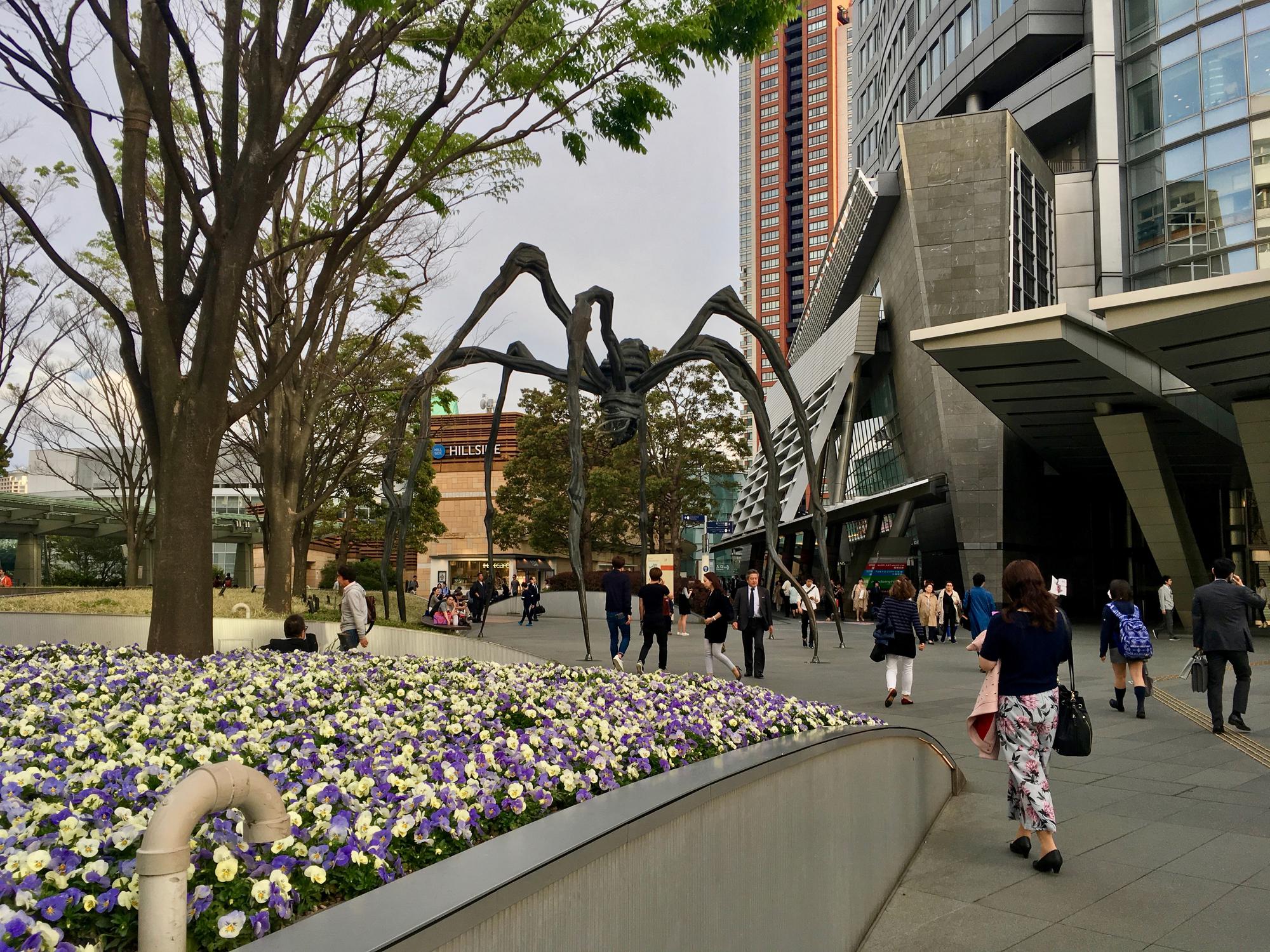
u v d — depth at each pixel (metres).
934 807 6.42
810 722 5.79
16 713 4.61
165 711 4.70
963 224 34.44
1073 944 4.26
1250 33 27.64
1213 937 4.30
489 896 1.86
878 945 4.34
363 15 8.77
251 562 61.00
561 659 16.98
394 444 11.39
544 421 41.16
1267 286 17.16
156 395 9.23
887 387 43.34
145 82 8.02
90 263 18.28
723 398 40.34
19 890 1.93
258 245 16.33
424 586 64.62
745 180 154.62
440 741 4.07
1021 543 35.22
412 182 11.58
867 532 40.69
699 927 2.84
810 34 144.62
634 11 8.91
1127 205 31.75
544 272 10.55
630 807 2.61
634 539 47.31
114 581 50.81
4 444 20.28
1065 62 36.06
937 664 17.22
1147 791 7.16
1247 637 9.55
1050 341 20.67
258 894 2.04
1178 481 37.62
